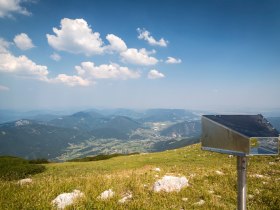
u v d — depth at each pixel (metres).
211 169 22.89
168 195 12.54
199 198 12.59
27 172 34.09
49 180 15.02
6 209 9.74
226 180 16.25
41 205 10.20
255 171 22.23
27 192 11.81
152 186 14.12
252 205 11.91
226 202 12.27
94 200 11.02
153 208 10.56
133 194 12.61
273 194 13.41
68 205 10.52
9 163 36.31
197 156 40.06
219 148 6.29
